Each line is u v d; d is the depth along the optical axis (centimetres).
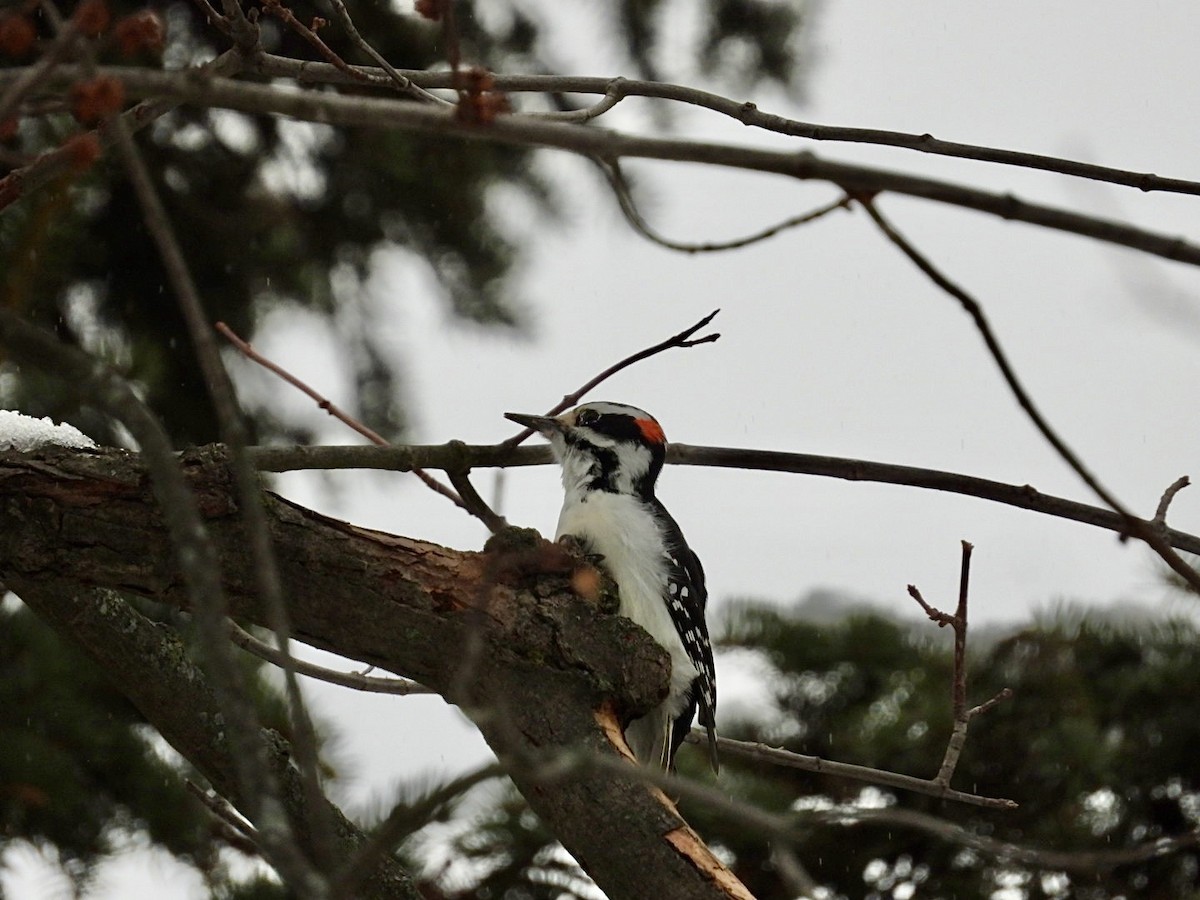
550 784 696
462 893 1074
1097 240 426
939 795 796
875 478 884
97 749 1145
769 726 1217
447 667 734
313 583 723
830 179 434
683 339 848
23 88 421
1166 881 1111
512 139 451
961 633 786
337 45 1327
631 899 678
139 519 716
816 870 1118
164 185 1348
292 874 385
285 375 865
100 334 1337
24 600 774
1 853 1127
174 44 1280
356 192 1446
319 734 1160
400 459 838
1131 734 1150
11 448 734
